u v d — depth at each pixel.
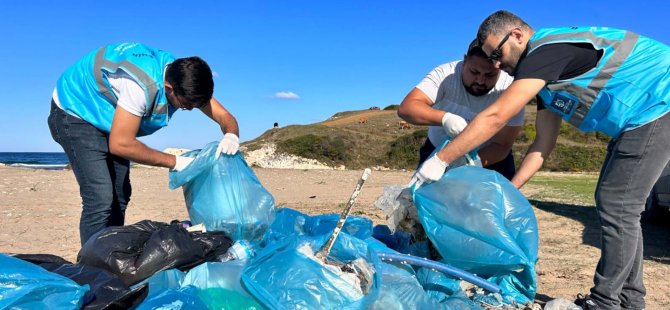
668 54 3.55
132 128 3.87
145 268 3.32
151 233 3.58
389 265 3.54
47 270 3.06
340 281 3.03
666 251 6.17
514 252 3.58
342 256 3.46
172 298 2.93
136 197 10.05
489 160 4.57
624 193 3.57
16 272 2.77
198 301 2.97
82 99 4.03
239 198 4.08
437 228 3.77
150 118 4.00
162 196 10.30
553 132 4.22
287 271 3.01
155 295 2.96
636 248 3.64
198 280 3.14
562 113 3.73
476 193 3.69
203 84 3.87
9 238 6.11
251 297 2.98
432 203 3.77
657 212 7.96
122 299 2.93
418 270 3.82
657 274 5.09
